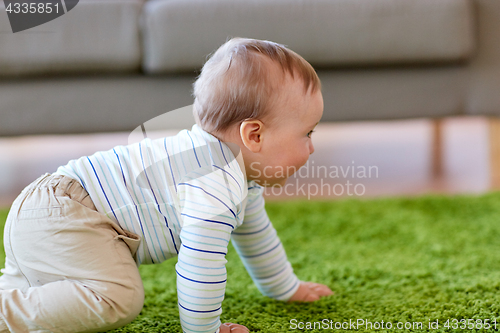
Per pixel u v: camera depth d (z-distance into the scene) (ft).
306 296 2.79
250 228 2.62
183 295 2.17
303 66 2.32
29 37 4.02
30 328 2.12
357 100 4.49
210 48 4.15
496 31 4.45
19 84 4.21
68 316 2.11
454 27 4.26
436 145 5.65
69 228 2.16
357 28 4.21
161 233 2.30
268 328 2.46
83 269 2.15
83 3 4.06
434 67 4.50
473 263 3.14
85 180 2.28
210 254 2.13
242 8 4.14
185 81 4.32
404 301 2.68
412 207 4.30
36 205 2.20
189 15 4.11
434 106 4.56
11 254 2.24
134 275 2.25
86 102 4.29
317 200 4.58
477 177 5.21
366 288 2.88
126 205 2.25
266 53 2.28
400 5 4.21
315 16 4.17
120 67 4.17
